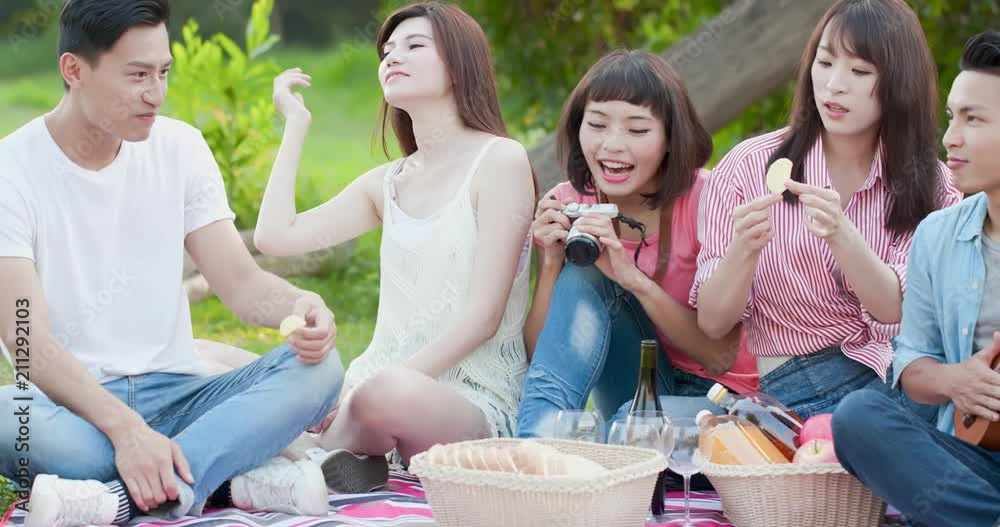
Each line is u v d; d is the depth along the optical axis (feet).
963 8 21.40
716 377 12.38
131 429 10.00
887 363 11.25
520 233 12.22
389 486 11.73
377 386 11.12
